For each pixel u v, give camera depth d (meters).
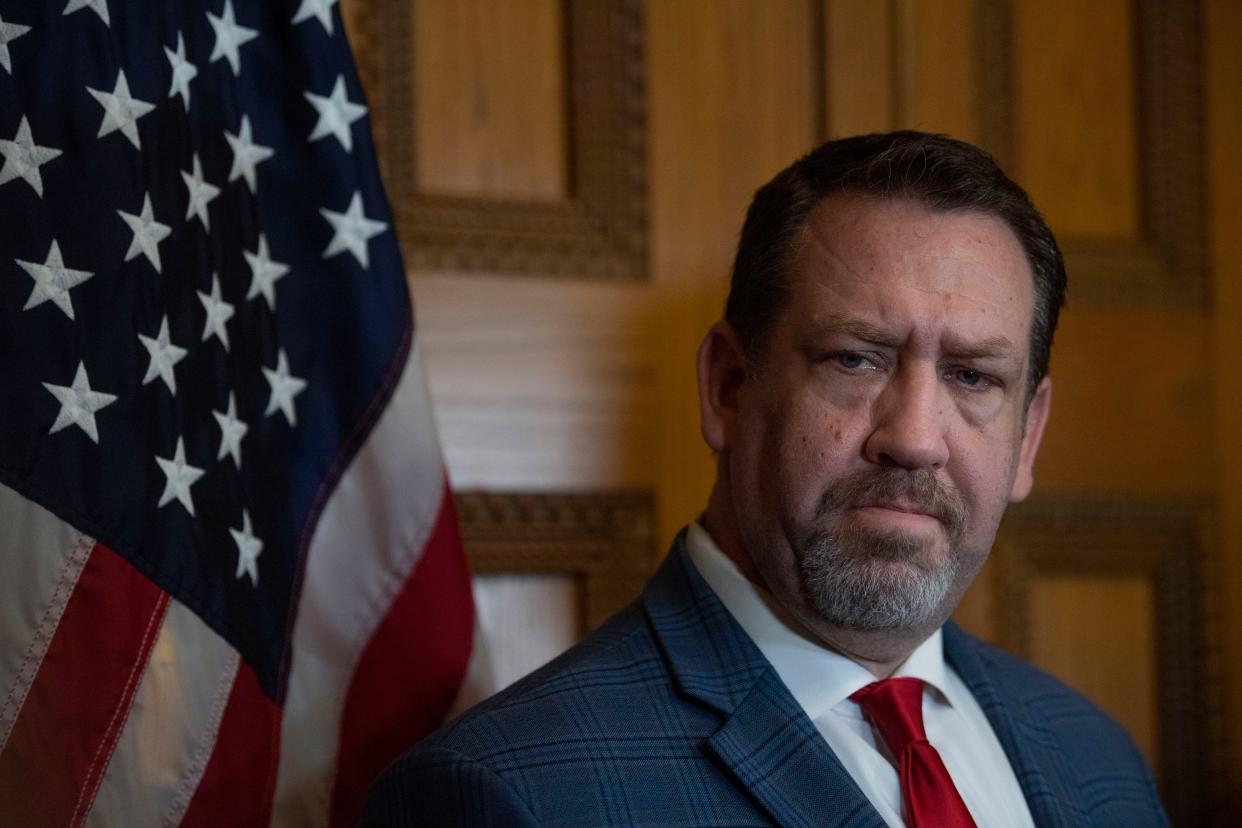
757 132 1.68
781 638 1.05
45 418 1.00
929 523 0.98
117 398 1.03
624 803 0.94
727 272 1.65
